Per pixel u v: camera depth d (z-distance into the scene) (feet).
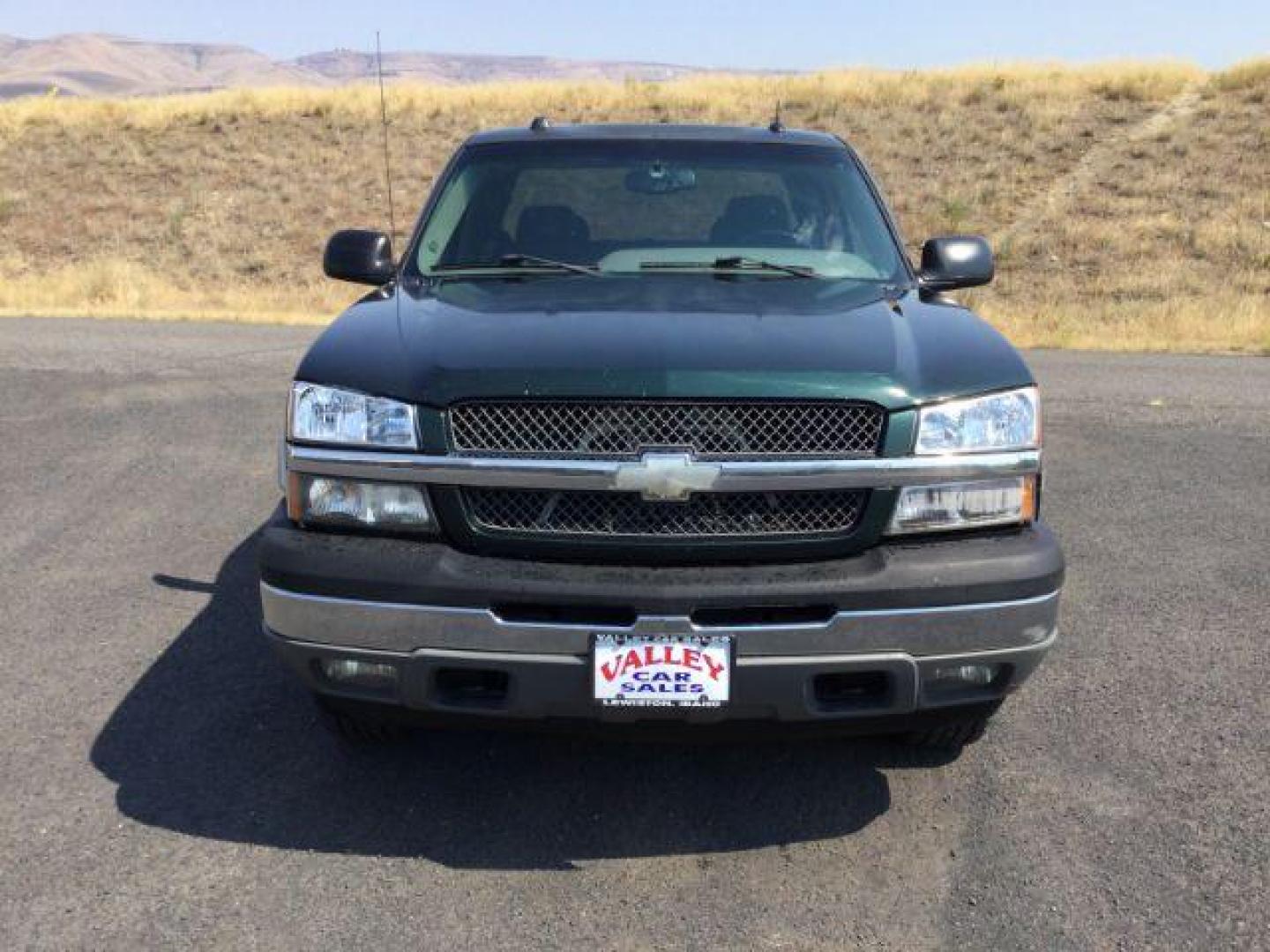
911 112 101.81
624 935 9.14
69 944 8.89
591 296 12.00
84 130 106.93
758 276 13.06
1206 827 10.64
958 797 11.26
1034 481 10.40
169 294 73.36
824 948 9.01
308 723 12.67
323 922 9.24
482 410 9.95
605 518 9.86
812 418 9.93
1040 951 8.95
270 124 107.14
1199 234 74.28
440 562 9.73
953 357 10.65
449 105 110.42
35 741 12.13
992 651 9.92
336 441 10.21
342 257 13.94
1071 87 102.12
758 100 107.96
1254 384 34.65
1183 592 16.76
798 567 9.78
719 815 10.96
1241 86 97.25
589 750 12.21
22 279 77.10
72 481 22.33
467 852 10.28
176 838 10.40
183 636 14.97
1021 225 80.23
